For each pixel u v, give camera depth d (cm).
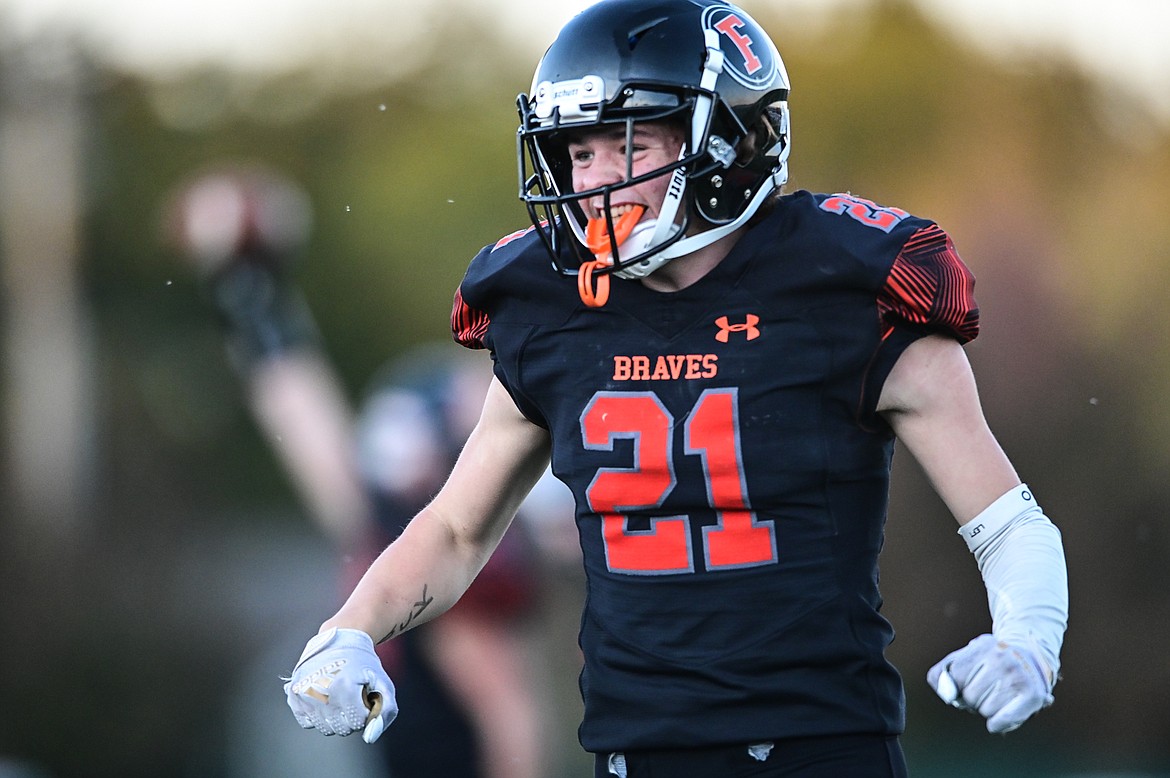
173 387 6069
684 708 968
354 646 1002
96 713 4284
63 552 4878
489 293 1034
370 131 7669
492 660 1886
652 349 975
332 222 7219
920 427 965
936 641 4319
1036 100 5819
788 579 961
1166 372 4878
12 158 5756
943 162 5712
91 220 6297
